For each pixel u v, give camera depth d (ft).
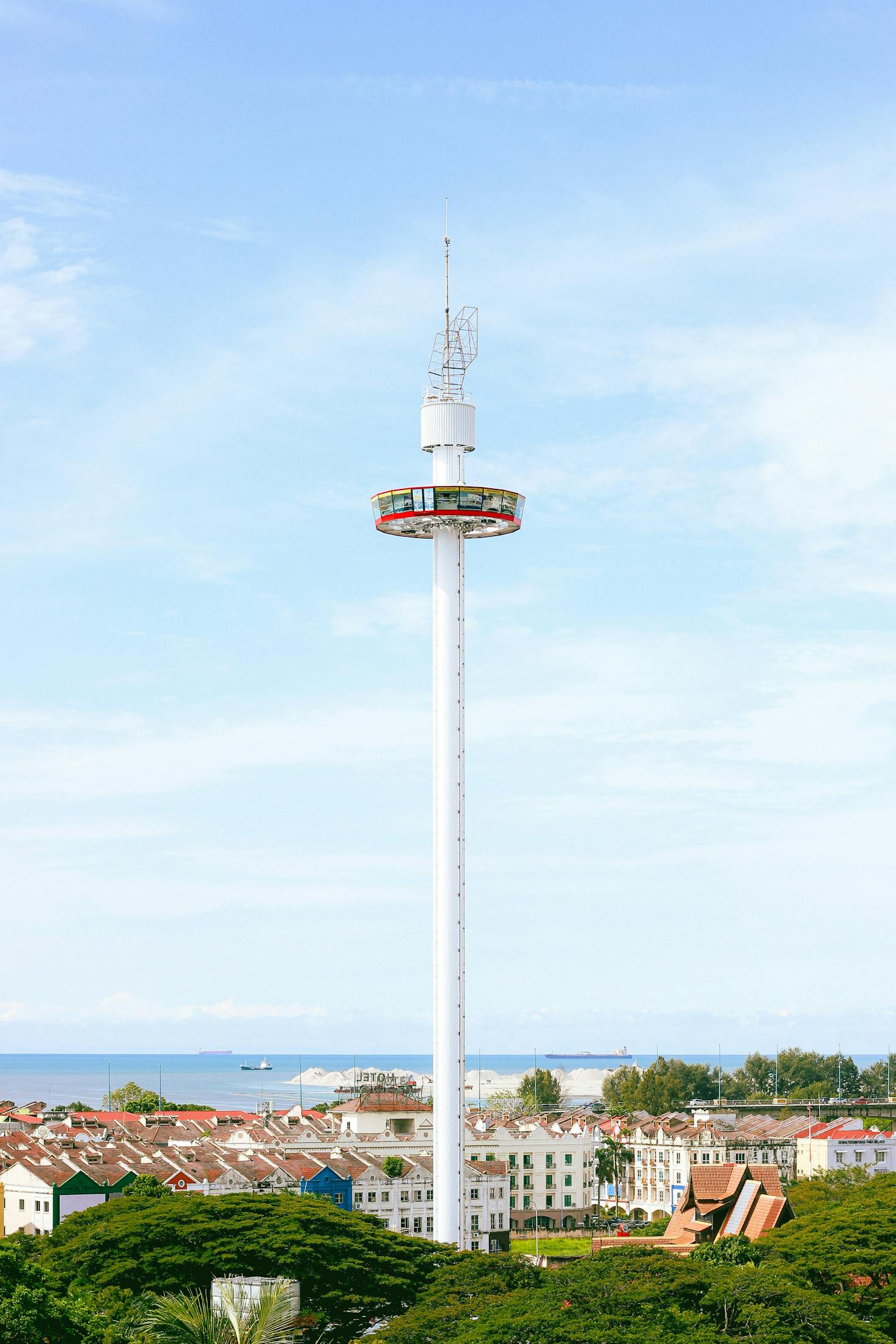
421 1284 415.23
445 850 537.24
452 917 533.14
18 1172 614.34
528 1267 410.93
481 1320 351.05
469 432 558.15
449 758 542.57
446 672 547.90
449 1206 518.78
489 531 562.66
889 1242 424.05
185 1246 407.23
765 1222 529.86
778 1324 344.69
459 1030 529.04
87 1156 637.30
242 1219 422.00
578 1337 325.21
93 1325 287.48
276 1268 402.31
